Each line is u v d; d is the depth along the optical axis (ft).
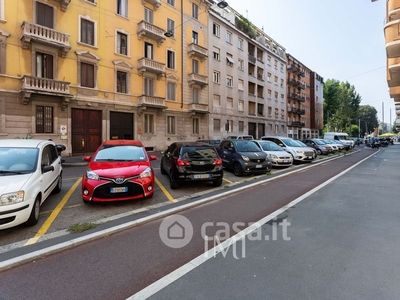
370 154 73.15
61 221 15.74
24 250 11.57
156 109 72.49
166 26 76.28
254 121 114.93
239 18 109.60
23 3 48.62
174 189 24.94
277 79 136.15
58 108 53.26
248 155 33.04
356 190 23.80
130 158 21.75
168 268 10.11
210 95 90.84
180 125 80.18
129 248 12.01
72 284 9.07
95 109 59.62
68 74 54.80
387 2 41.42
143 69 67.46
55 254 11.50
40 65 51.03
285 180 29.86
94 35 59.41
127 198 18.28
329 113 215.92
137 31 68.28
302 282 8.94
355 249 11.48
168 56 77.82
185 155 25.21
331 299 7.98
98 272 9.88
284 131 141.90
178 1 80.23
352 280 9.00
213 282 9.04
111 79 62.59
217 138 93.76
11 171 15.23
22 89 46.88
